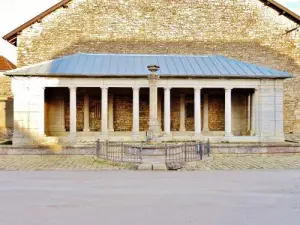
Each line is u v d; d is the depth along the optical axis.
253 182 12.77
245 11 34.22
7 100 35.94
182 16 33.91
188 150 20.45
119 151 20.97
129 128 32.06
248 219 8.20
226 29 34.06
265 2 34.22
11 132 35.38
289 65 34.19
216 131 32.03
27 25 32.34
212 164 17.80
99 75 26.33
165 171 15.61
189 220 8.09
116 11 33.44
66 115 31.17
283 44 34.28
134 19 33.56
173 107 32.28
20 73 25.98
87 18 33.12
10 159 19.94
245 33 34.16
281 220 8.13
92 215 8.48
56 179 13.41
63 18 32.94
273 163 18.30
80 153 21.83
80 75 26.23
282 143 25.61
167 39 33.72
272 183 12.59
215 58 31.73
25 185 12.18
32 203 9.62
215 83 27.47
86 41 33.09
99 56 31.09
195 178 13.62
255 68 29.20
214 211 8.88
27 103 26.20
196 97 27.27
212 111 32.72
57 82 26.44
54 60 29.59
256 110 27.92
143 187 11.82
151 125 21.02
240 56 34.06
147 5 33.69
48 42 32.72
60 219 8.15
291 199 10.18
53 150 21.72
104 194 10.73
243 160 19.42
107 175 14.38
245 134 31.45
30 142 26.05
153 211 8.85
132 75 26.48
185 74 26.86
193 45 33.81
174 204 9.55
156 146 19.53
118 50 33.34
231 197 10.38
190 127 32.47
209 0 34.09
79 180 13.18
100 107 31.75
